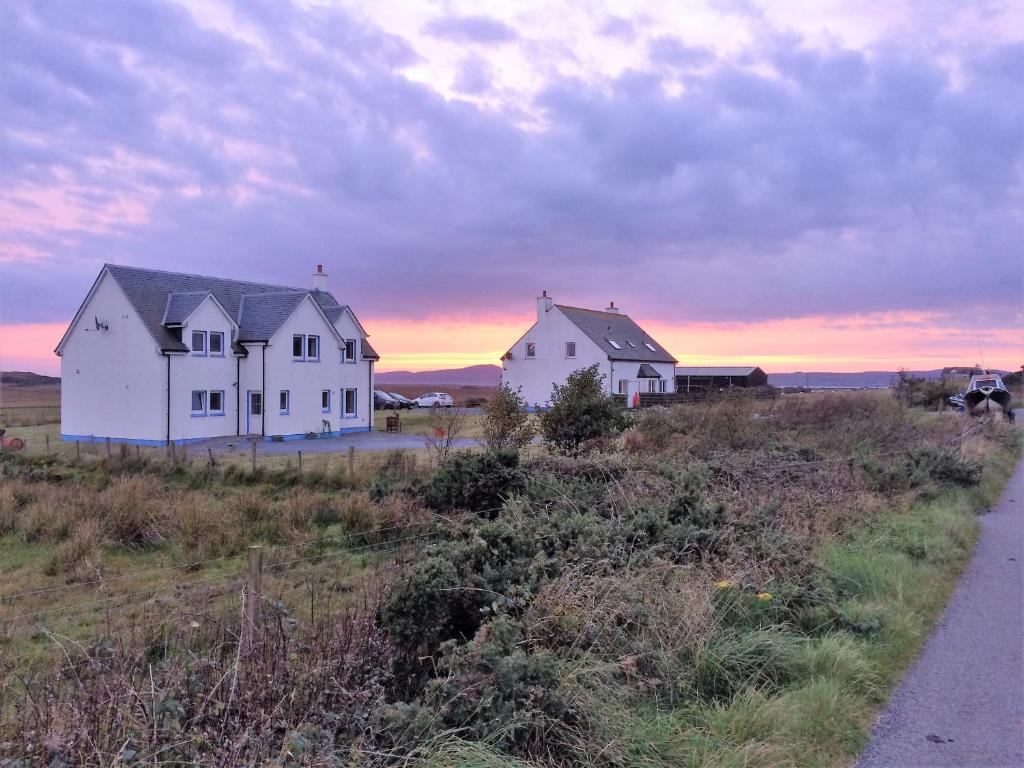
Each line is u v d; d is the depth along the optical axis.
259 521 12.66
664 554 6.59
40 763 3.36
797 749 4.05
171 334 32.62
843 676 4.93
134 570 10.21
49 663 5.76
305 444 31.91
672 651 4.94
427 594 4.87
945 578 7.81
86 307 33.41
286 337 35.44
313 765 3.31
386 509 12.01
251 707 3.76
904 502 10.86
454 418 24.42
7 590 9.27
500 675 3.95
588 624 4.80
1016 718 4.49
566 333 56.09
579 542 6.46
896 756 4.04
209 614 6.28
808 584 6.33
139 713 3.64
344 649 4.57
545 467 11.68
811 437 19.44
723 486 10.20
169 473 18.67
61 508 13.08
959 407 40.72
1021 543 9.70
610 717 4.08
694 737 4.07
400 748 3.62
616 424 18.14
